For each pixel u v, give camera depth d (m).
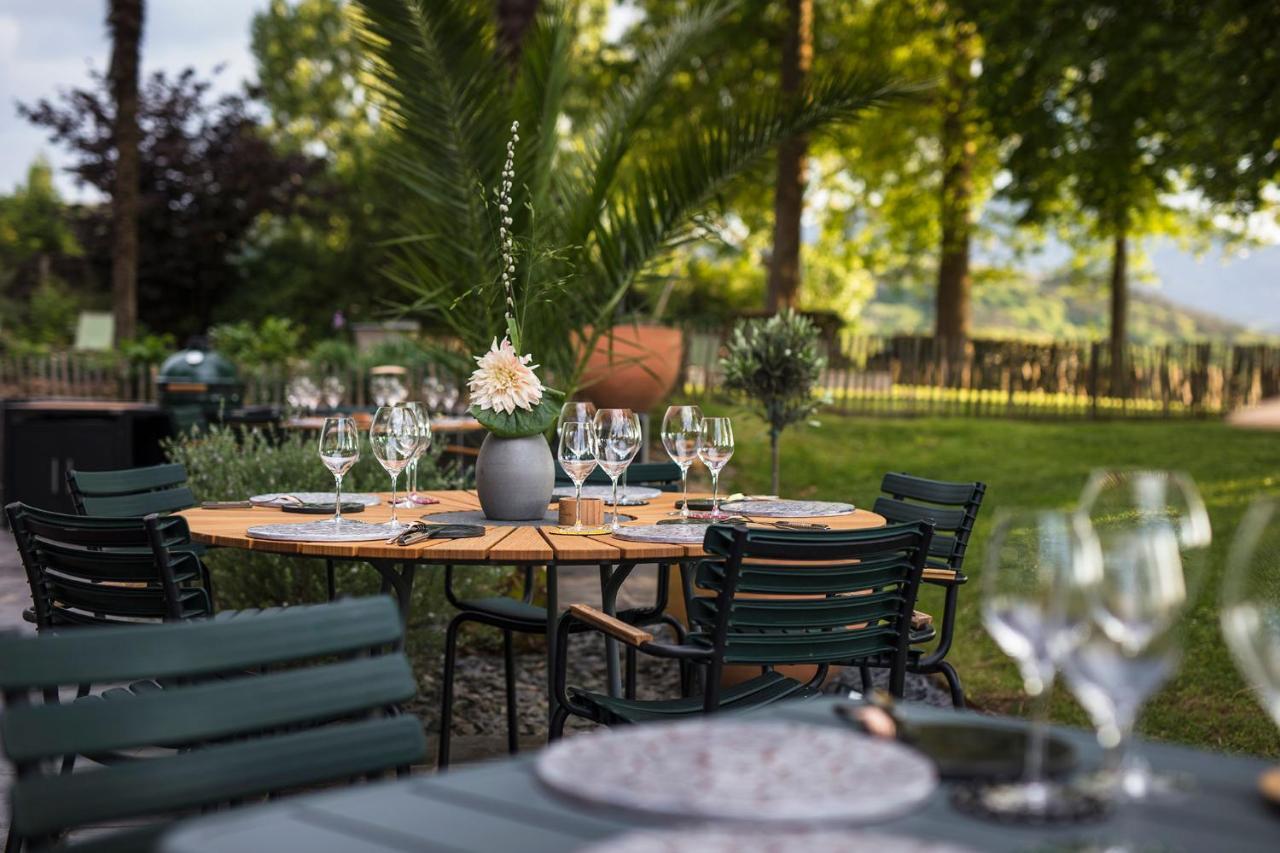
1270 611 1.26
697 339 15.34
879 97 7.14
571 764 1.33
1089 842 1.15
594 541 3.36
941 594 6.95
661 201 6.85
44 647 1.65
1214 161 13.05
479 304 6.62
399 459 3.62
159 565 3.08
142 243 26.80
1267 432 13.87
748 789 1.25
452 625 4.26
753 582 3.11
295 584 5.07
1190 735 4.50
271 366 14.27
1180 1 13.96
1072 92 15.41
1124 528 1.62
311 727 3.29
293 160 27.23
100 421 9.55
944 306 23.53
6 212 33.66
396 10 6.43
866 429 13.99
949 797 1.28
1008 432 14.02
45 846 1.67
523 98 6.90
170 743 1.66
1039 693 1.37
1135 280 30.61
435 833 1.18
